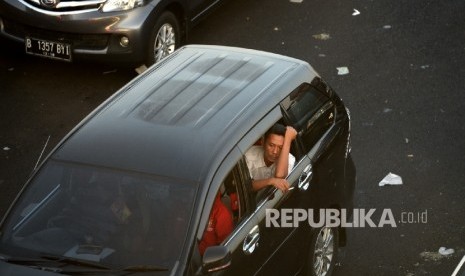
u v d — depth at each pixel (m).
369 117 11.62
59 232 7.05
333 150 8.44
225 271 7.00
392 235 9.55
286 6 14.42
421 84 12.34
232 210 7.32
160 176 7.06
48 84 12.35
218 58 8.48
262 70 8.25
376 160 10.77
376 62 12.87
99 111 7.73
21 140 11.14
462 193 10.21
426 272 9.01
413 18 14.03
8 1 11.97
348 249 9.35
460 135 11.27
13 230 7.16
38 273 6.74
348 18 14.04
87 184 7.19
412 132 11.30
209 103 7.66
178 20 12.70
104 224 7.02
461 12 14.23
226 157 7.13
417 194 10.20
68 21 11.76
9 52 13.09
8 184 10.36
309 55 13.04
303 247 8.12
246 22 13.98
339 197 8.60
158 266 6.71
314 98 8.43
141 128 7.43
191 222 6.85
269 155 7.76
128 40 11.85
